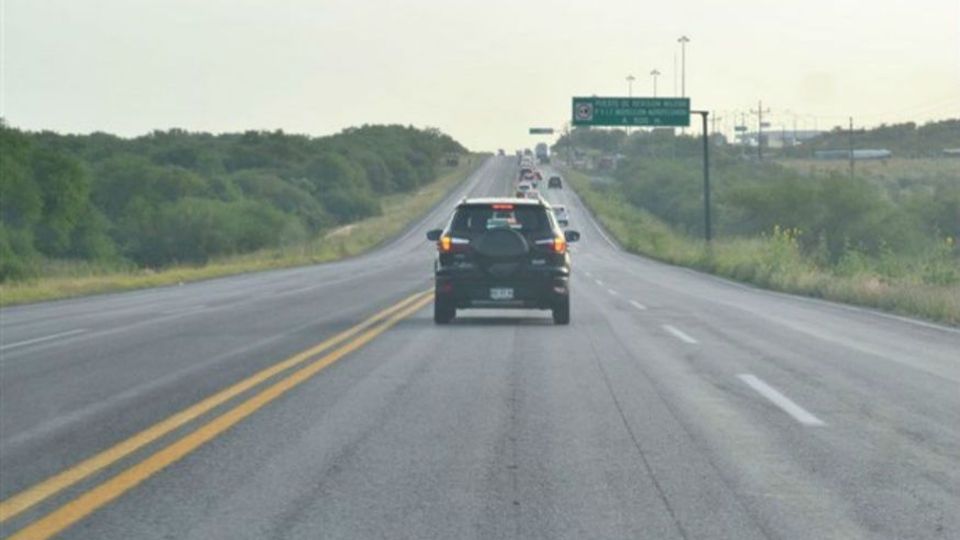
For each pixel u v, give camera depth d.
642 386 24.78
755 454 17.48
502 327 39.50
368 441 18.44
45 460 17.03
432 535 12.88
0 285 73.50
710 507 14.19
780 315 46.97
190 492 14.92
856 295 56.41
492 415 20.95
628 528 13.20
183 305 54.84
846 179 148.50
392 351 31.67
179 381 25.67
